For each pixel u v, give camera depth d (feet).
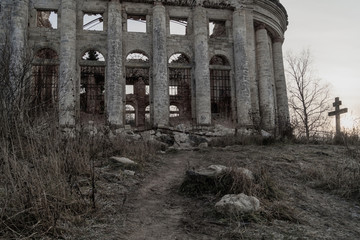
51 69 82.12
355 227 20.76
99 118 85.61
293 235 18.43
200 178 26.32
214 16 94.68
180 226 19.75
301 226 20.13
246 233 18.40
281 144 55.11
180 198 25.30
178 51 90.48
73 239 16.63
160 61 85.40
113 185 26.96
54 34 84.48
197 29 90.12
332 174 31.07
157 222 20.38
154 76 85.71
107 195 24.07
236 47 92.63
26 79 34.63
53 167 22.54
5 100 29.40
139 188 27.78
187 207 23.20
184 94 108.47
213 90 100.78
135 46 88.38
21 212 16.78
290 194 26.91
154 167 36.83
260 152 45.91
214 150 50.75
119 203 23.16
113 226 19.02
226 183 25.32
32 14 84.12
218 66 92.43
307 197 26.58
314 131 76.43
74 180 22.81
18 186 19.58
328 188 28.96
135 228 19.19
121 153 39.75
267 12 104.12
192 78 89.76
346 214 23.26
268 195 24.95
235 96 92.07
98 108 107.55
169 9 91.61
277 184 28.99
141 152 42.09
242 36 92.79
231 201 21.38
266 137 59.67
